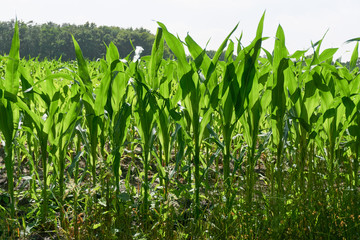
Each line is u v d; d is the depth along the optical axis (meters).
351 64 3.14
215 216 2.18
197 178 2.38
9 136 2.14
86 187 2.46
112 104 2.36
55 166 2.25
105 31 119.19
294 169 2.68
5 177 3.04
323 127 2.82
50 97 2.30
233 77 2.28
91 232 2.01
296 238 2.14
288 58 2.31
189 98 2.35
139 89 2.24
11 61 2.02
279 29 2.36
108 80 2.20
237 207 2.24
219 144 2.41
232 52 2.40
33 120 2.16
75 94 2.35
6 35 112.94
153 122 2.44
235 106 2.30
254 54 2.21
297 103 2.60
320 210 2.25
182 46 2.21
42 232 2.22
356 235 2.14
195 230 2.09
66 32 109.62
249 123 2.42
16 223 2.17
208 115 2.32
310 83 2.49
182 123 2.28
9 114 2.13
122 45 113.88
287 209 2.23
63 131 2.24
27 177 2.41
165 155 2.49
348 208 2.39
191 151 2.45
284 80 2.49
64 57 106.62
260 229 2.22
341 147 2.88
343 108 2.60
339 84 2.44
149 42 117.81
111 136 2.39
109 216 2.09
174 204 2.58
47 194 2.42
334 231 2.18
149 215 2.21
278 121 2.44
